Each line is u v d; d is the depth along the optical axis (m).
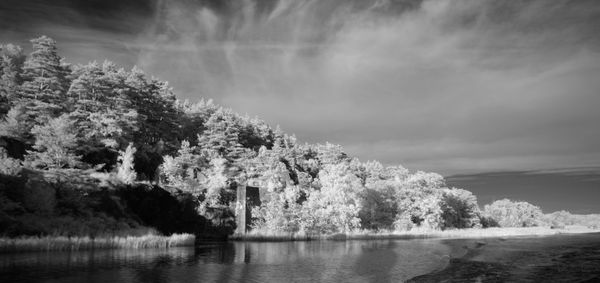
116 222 51.78
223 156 96.75
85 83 68.75
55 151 51.97
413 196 102.00
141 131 80.69
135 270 30.38
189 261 36.44
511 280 30.20
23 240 36.69
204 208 67.81
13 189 43.59
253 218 73.12
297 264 36.38
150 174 73.06
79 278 26.50
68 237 42.06
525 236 95.81
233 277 29.16
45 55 66.94
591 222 190.38
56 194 47.69
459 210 121.25
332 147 140.62
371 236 77.06
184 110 110.00
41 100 63.88
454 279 30.53
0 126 54.25
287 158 113.62
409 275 32.12
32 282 24.92
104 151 66.25
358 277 30.58
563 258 45.03
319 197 82.62
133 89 80.06
